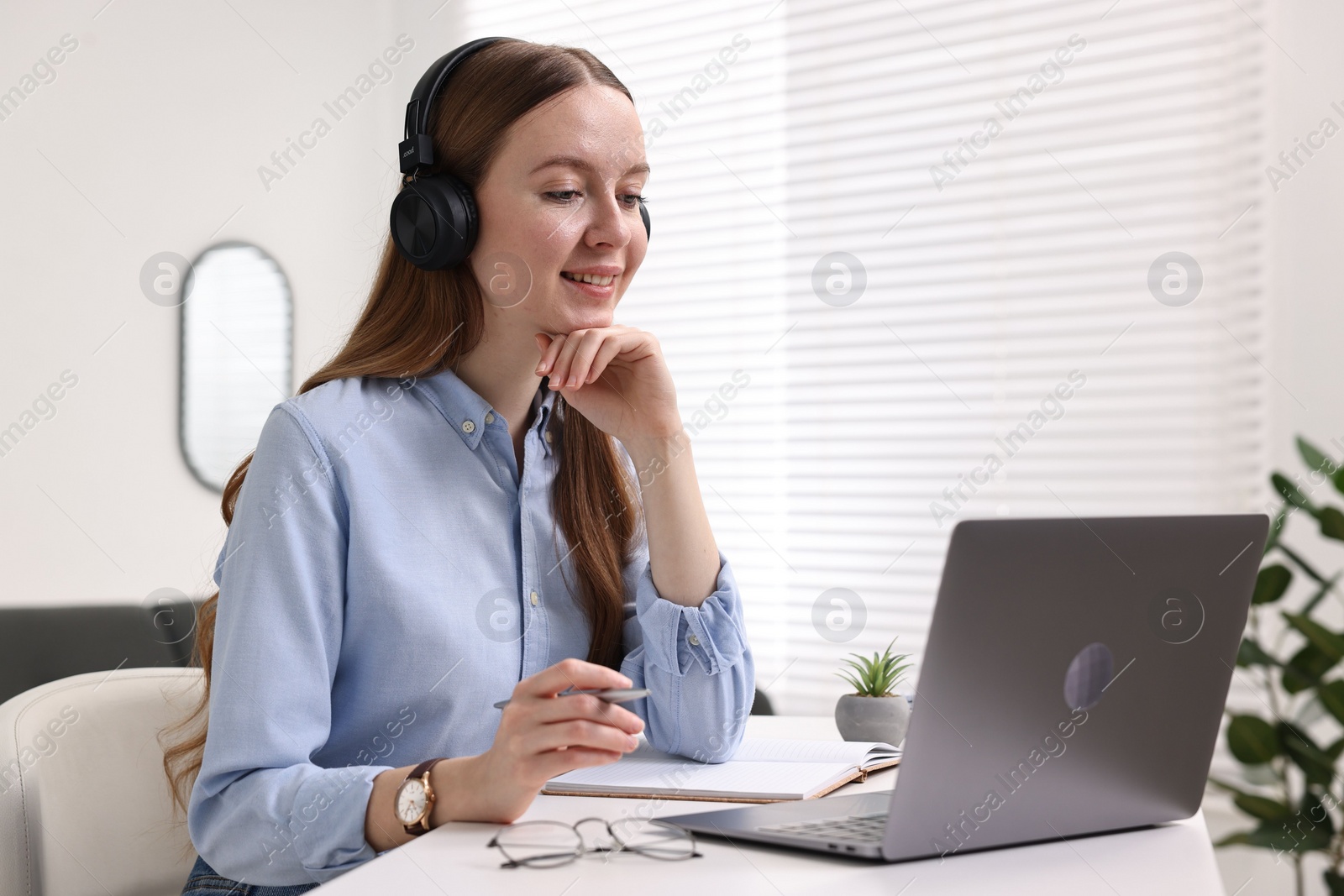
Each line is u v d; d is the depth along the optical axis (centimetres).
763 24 257
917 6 240
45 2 229
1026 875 67
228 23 254
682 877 65
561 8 280
